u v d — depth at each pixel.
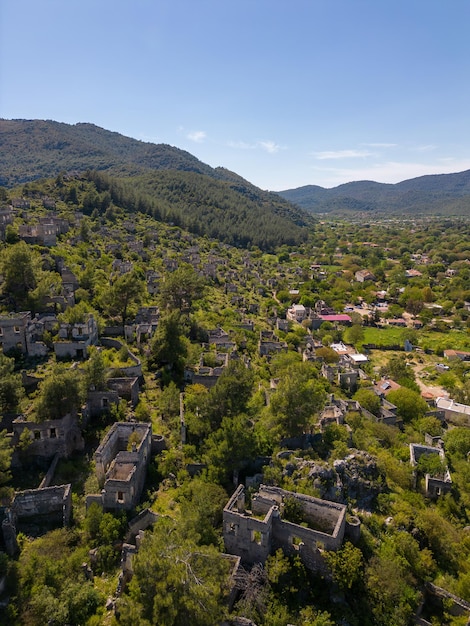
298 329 135.62
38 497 43.16
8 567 36.06
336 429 56.94
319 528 41.25
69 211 198.62
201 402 57.78
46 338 69.69
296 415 55.03
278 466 48.50
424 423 81.25
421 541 47.12
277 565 37.31
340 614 36.28
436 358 136.38
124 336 83.75
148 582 31.17
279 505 41.78
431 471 59.75
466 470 64.81
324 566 38.25
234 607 35.03
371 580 37.91
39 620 33.00
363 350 136.62
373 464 51.84
